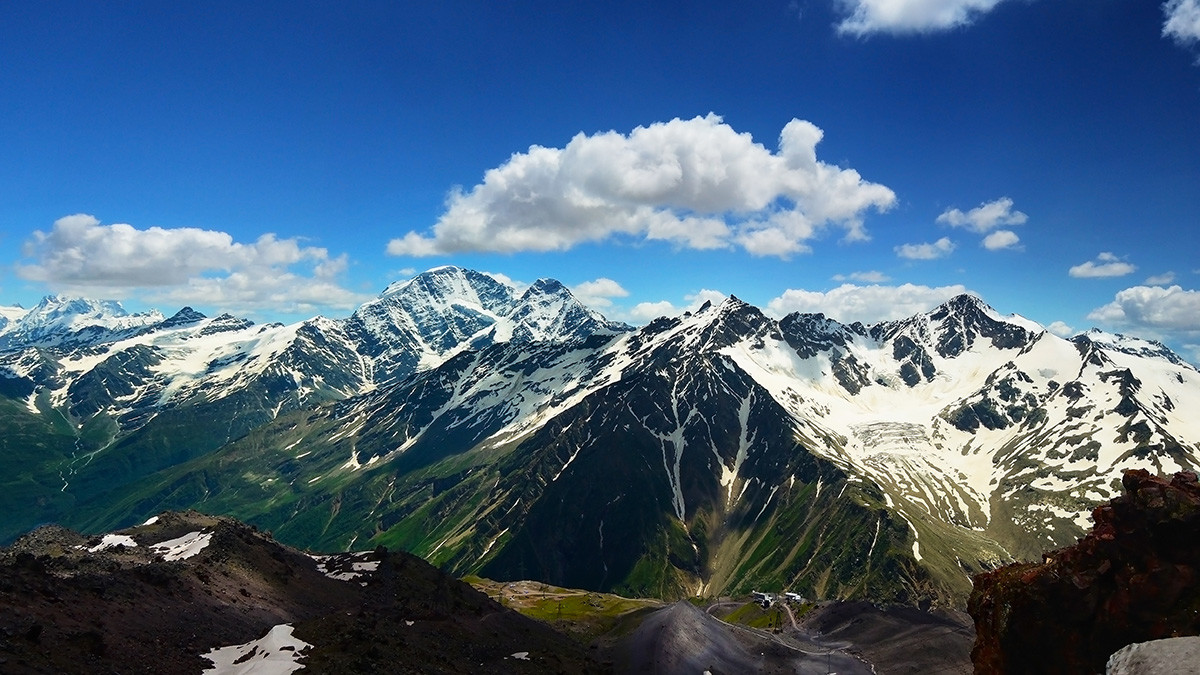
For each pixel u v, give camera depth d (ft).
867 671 605.31
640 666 525.75
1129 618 211.41
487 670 357.61
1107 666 94.38
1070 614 221.05
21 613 238.68
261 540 495.82
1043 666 222.48
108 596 293.43
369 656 288.71
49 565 339.36
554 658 443.32
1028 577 231.91
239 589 386.32
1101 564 221.66
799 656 626.23
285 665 265.34
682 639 585.63
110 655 241.96
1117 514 225.76
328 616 345.51
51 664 209.97
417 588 510.99
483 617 504.02
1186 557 210.18
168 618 301.22
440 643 380.17
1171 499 216.74
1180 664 83.35
